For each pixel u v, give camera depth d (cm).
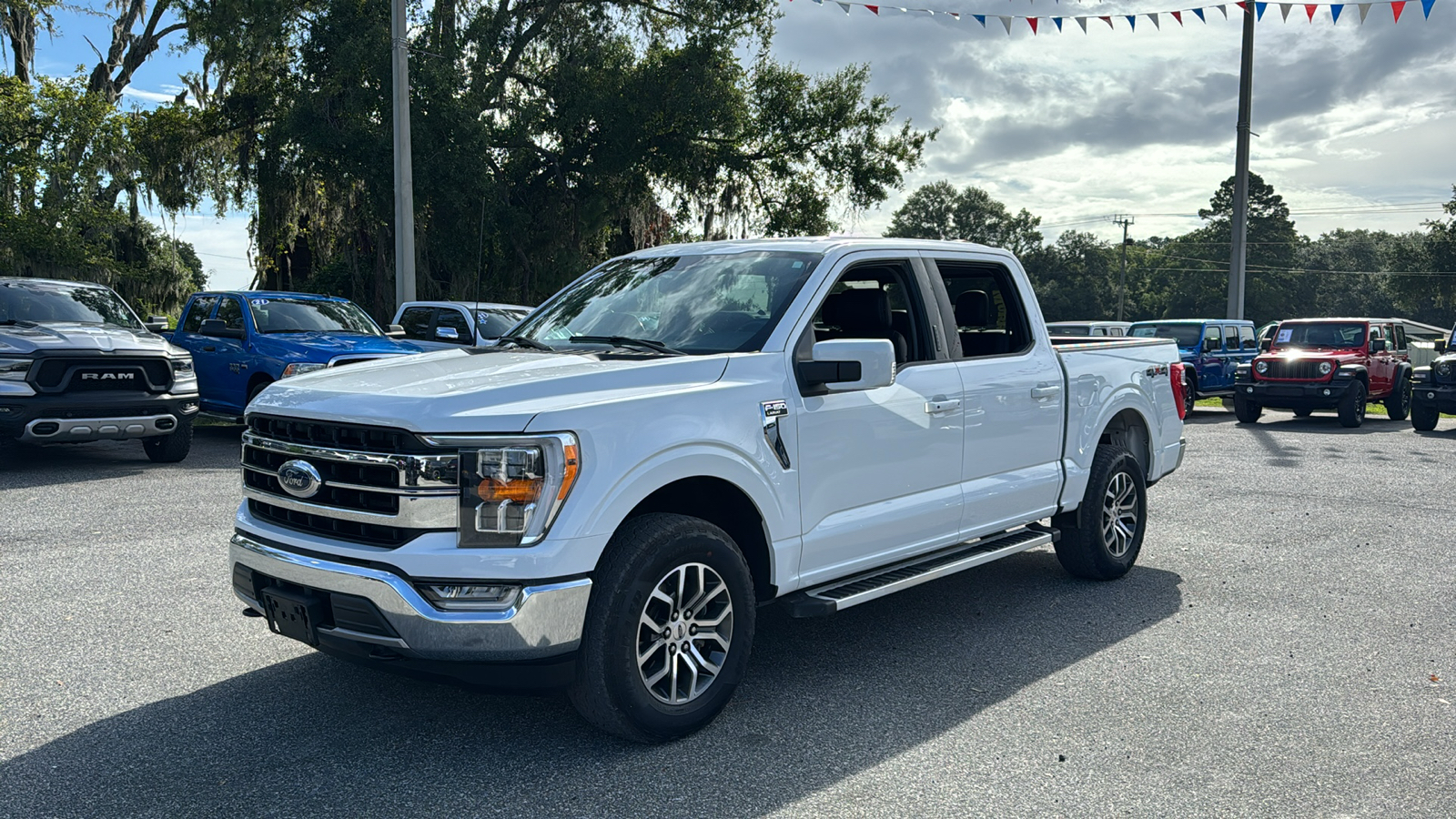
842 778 350
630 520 370
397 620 337
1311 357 1734
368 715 402
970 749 375
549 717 402
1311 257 10469
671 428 369
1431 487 1021
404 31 1688
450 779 346
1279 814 326
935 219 9631
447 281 2588
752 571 420
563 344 459
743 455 391
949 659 480
